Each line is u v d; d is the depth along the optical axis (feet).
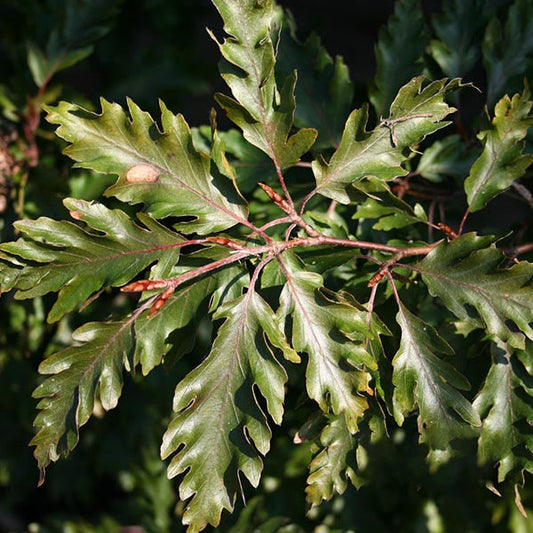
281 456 2.18
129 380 2.31
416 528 2.13
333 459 1.59
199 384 1.51
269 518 2.20
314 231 1.56
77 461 2.45
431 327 1.56
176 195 1.55
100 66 2.29
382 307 1.70
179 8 2.35
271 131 1.57
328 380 1.52
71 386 1.53
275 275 1.56
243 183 1.89
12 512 2.75
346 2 3.35
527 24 1.90
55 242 1.51
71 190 2.07
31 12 2.17
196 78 2.27
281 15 1.90
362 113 1.55
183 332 1.57
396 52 1.89
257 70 1.55
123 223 1.52
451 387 1.56
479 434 1.63
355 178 1.57
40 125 2.12
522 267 1.54
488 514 2.12
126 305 2.15
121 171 1.54
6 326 2.17
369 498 2.18
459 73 1.94
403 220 1.71
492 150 1.66
